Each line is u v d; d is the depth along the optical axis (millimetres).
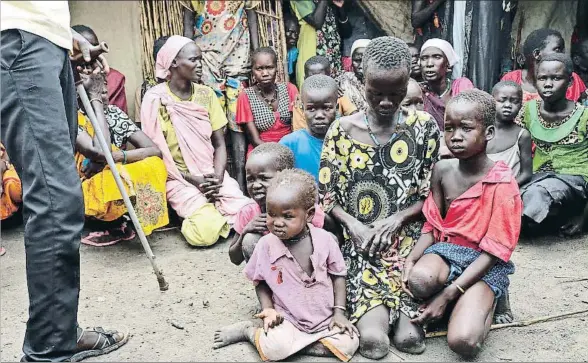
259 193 3092
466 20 5246
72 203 2568
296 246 2861
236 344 2916
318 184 3225
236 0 5242
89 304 3369
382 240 3023
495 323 3043
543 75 4230
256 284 2932
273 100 4938
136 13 5379
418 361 2754
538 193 4062
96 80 3900
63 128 2598
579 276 3598
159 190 4305
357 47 4898
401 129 3045
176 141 4539
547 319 3078
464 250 2951
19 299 3447
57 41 2656
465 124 2840
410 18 5891
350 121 3082
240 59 5258
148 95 4539
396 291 2992
